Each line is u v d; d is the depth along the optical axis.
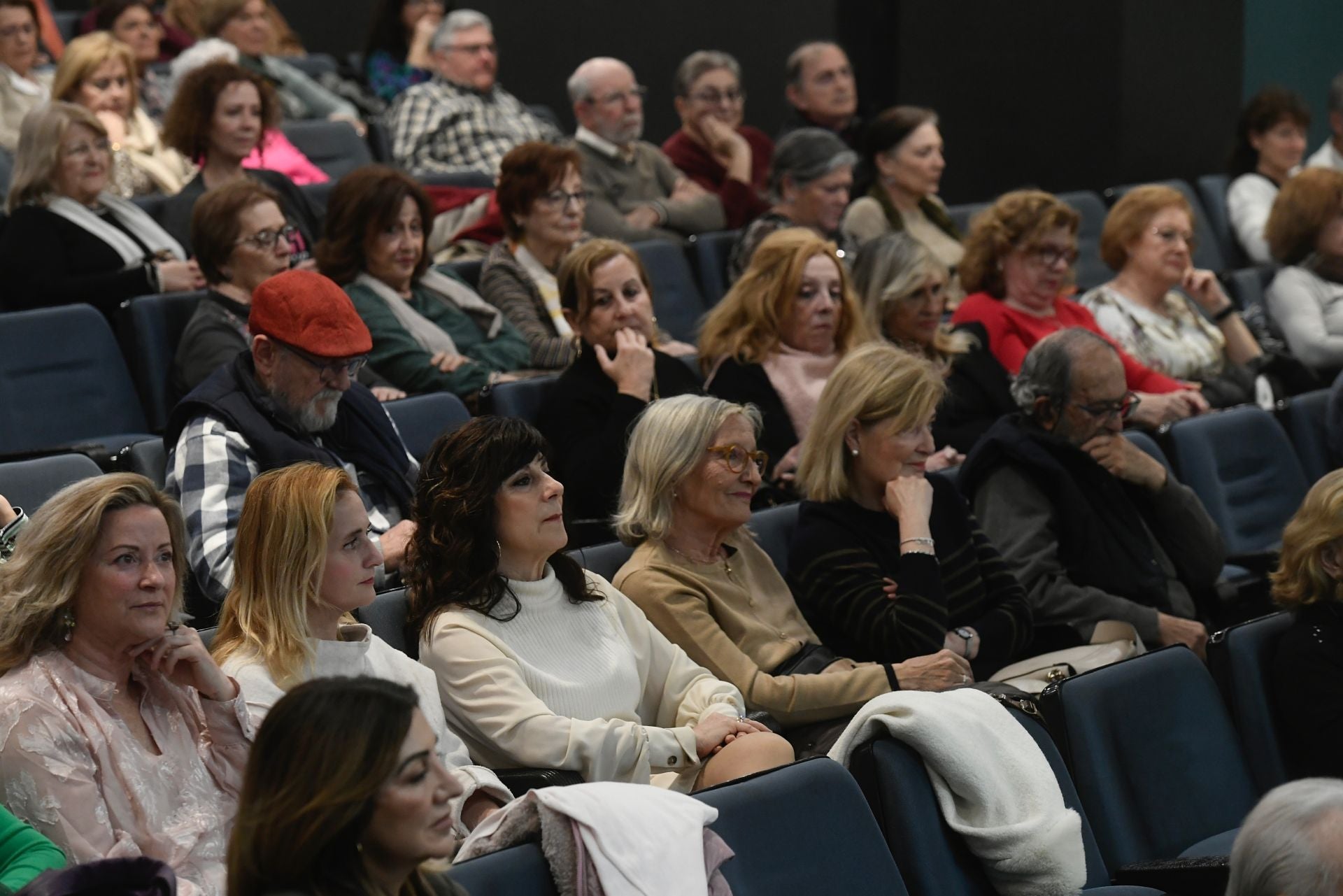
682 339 8.09
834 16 12.06
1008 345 6.88
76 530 3.15
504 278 6.98
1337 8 11.70
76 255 6.60
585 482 5.37
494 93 10.01
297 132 9.55
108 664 3.21
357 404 4.96
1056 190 11.62
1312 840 2.72
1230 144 11.45
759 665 4.47
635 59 12.57
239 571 3.56
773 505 5.74
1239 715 4.28
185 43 10.77
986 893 3.45
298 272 4.67
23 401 5.82
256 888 2.28
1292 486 6.55
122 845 3.06
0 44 8.70
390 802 2.29
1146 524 5.57
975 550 5.00
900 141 8.49
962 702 3.59
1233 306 7.90
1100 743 3.79
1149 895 3.45
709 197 9.21
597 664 4.05
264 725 2.31
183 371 5.77
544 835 2.85
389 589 4.51
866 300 6.54
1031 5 11.52
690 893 2.82
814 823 3.15
